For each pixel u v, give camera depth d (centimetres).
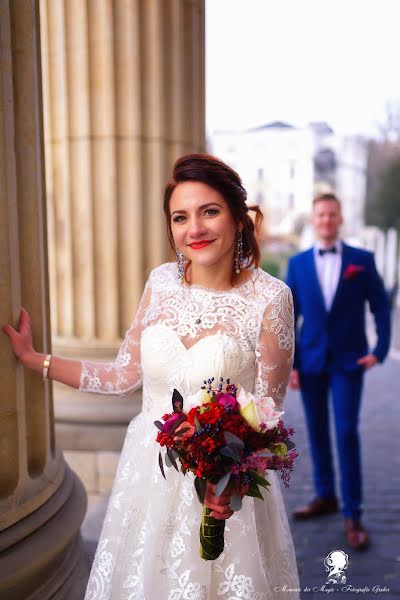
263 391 165
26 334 183
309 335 351
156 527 163
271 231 4197
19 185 184
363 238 2169
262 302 166
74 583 212
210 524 150
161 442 144
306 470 444
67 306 378
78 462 361
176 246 177
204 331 166
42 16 358
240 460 139
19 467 185
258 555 162
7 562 175
